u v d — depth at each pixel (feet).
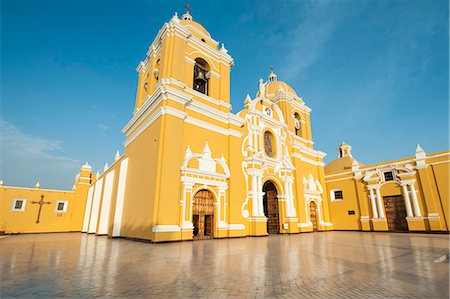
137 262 22.40
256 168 58.39
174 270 18.95
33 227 86.28
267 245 36.76
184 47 53.01
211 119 53.16
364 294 13.41
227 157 53.93
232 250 30.76
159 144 42.42
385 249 32.37
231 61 63.10
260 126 65.67
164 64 49.67
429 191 65.16
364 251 30.40
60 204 93.40
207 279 16.26
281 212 64.44
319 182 83.76
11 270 19.13
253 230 53.52
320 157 86.89
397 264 21.89
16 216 84.43
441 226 62.08
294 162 73.05
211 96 56.44
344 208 82.07
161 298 12.55
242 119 58.65
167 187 40.96
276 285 14.97
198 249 31.60
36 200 89.04
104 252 29.17
